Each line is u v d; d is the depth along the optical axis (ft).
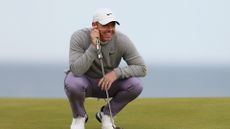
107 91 38.50
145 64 39.24
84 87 38.47
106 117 40.01
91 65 38.96
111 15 37.42
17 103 57.82
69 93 38.47
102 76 39.60
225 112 48.98
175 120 45.24
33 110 51.67
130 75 38.86
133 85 39.34
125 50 38.91
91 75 39.50
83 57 37.60
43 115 48.47
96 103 59.11
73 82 38.17
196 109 51.16
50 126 42.45
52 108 53.57
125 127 41.88
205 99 59.57
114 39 38.65
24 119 46.01
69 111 51.29
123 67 38.93
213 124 42.98
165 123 43.68
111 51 38.73
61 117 47.32
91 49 37.60
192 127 41.75
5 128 41.37
